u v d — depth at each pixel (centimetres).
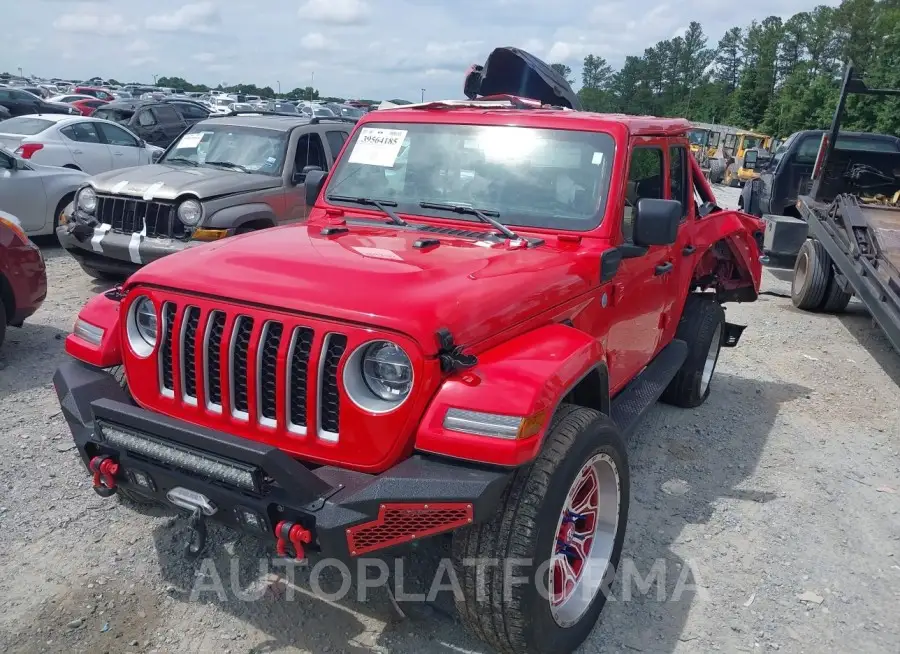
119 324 315
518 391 255
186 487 272
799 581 366
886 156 934
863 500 450
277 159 838
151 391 307
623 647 315
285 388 270
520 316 297
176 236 739
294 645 306
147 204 740
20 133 1272
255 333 274
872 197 921
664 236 351
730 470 481
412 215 390
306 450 272
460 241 354
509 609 267
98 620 314
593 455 295
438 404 255
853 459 506
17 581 335
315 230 375
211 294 284
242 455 249
